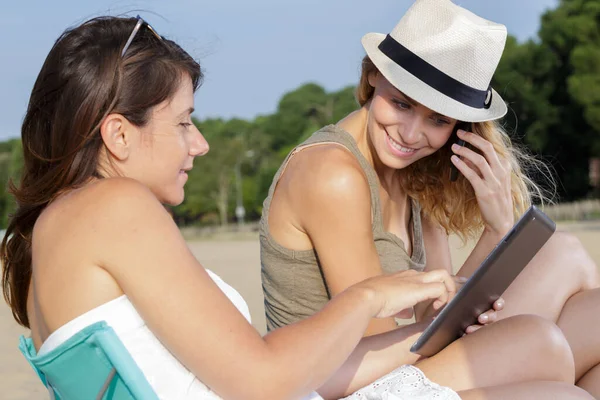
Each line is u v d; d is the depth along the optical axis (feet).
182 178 7.12
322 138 9.44
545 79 146.41
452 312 7.71
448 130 9.49
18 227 6.82
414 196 10.59
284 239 9.36
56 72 6.66
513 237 7.41
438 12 9.48
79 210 6.32
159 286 6.16
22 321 7.14
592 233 80.69
